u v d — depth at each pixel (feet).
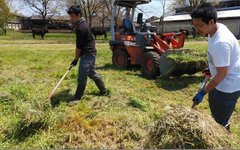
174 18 122.52
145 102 12.83
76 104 12.37
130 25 24.81
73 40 76.23
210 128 7.00
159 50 19.94
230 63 6.81
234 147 6.97
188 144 6.86
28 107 9.95
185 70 17.76
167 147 6.93
